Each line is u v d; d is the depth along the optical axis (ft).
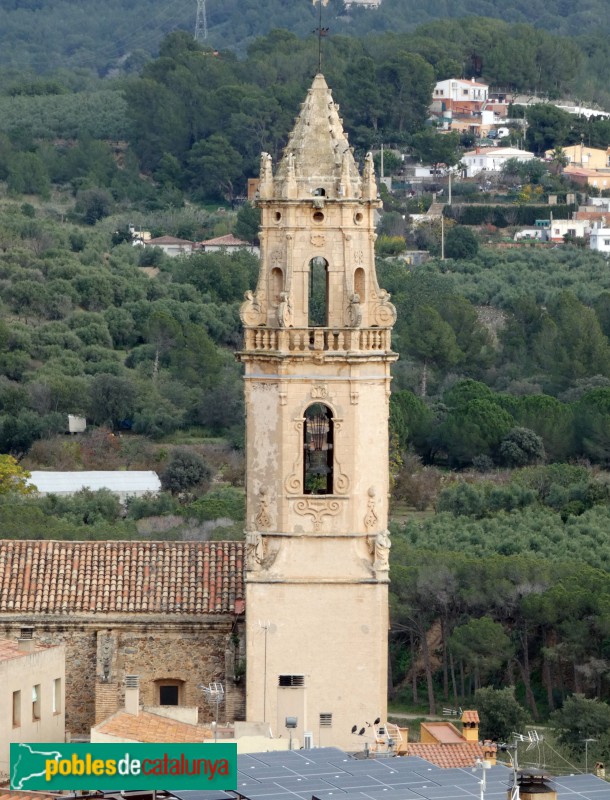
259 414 458.50
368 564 458.50
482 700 628.69
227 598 476.13
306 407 456.45
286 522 457.68
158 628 472.85
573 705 616.39
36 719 451.53
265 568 458.09
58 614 473.26
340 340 454.81
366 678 459.32
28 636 458.91
